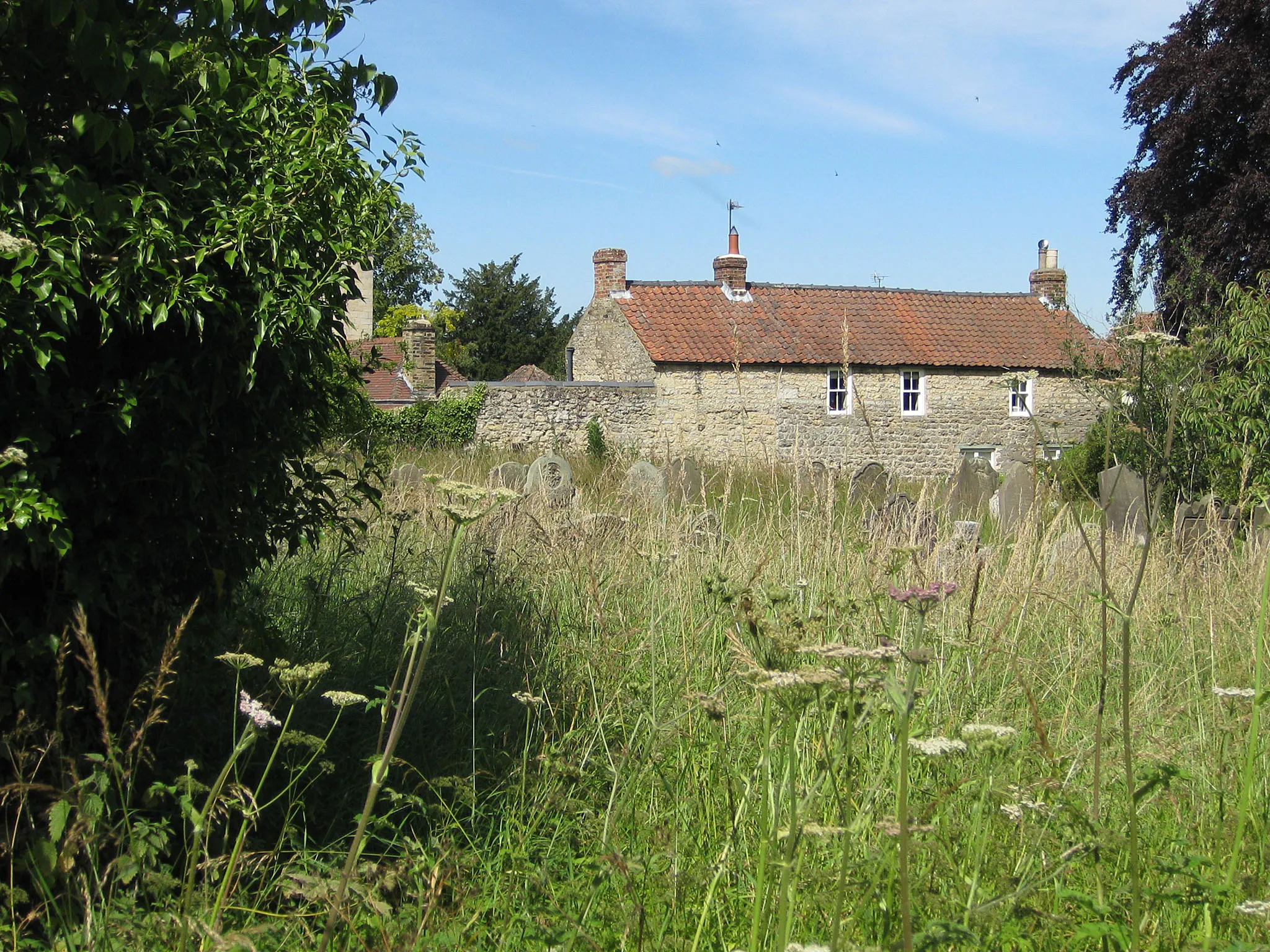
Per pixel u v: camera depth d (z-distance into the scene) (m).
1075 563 6.33
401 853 3.33
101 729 3.36
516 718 4.52
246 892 3.04
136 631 3.41
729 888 3.03
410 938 2.69
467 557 6.26
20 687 3.09
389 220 4.02
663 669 4.63
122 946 2.59
